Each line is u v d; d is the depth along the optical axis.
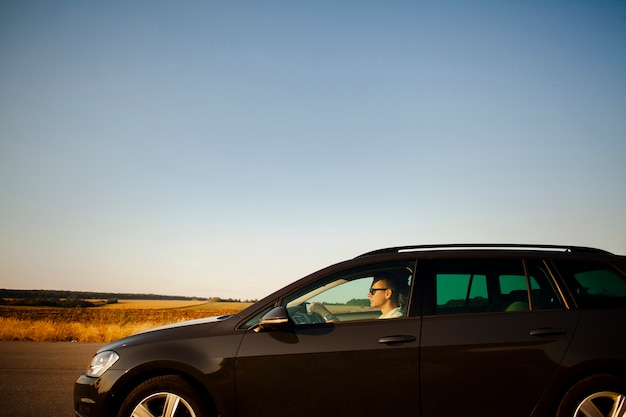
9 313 45.03
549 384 4.43
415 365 4.50
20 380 8.68
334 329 4.69
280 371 4.58
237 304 106.44
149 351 4.75
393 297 4.82
